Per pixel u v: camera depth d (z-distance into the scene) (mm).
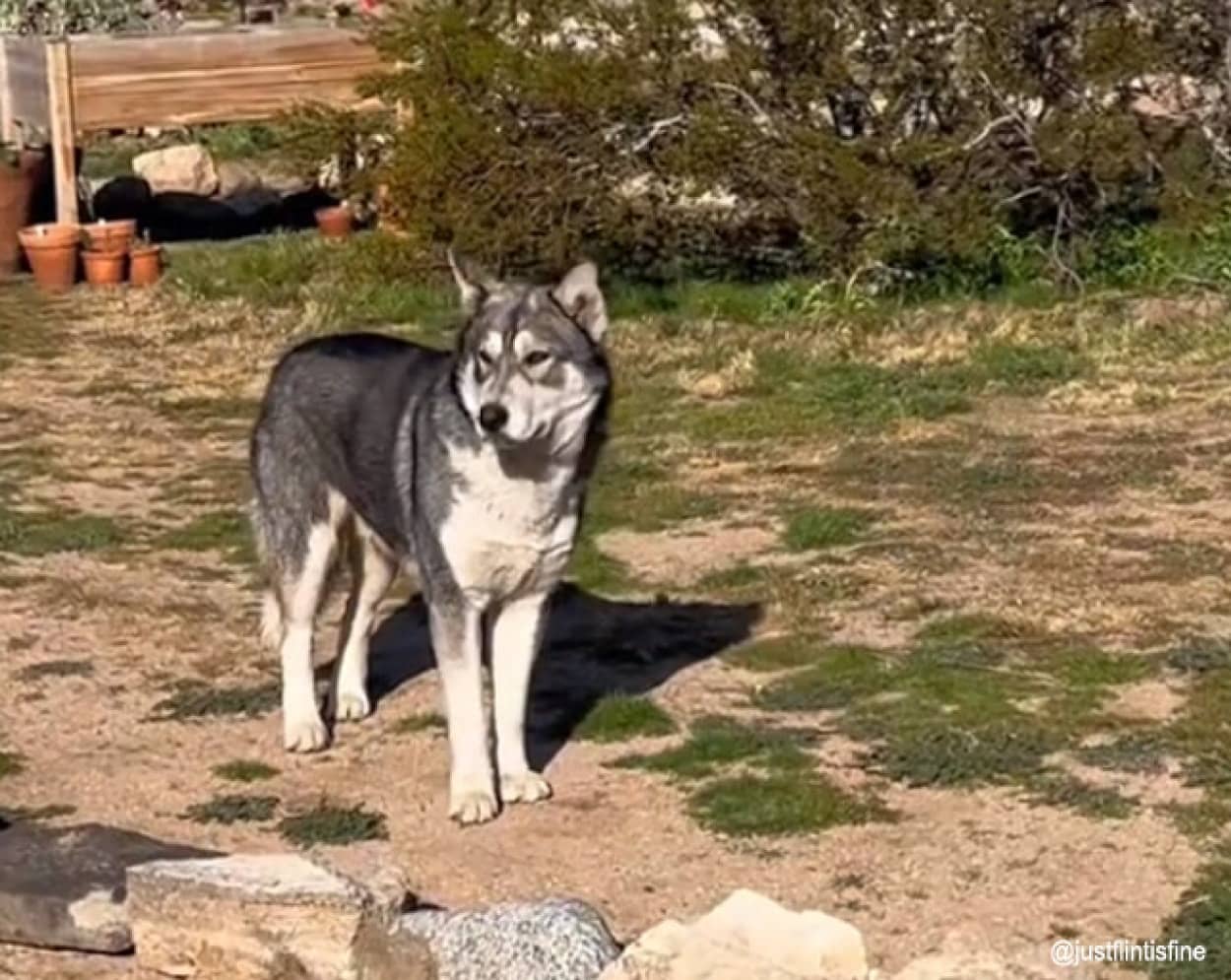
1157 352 15320
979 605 10500
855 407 14328
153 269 19312
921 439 13625
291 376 9016
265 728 9328
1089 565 11055
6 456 14086
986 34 17141
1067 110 17219
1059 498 12281
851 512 12086
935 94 17453
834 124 17766
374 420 8656
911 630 10219
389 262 18125
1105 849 7770
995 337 15805
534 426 7906
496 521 8102
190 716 9492
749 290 17578
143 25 25891
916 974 6215
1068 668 9539
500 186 17531
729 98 17328
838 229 17078
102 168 23453
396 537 8641
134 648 10445
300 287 18719
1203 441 13258
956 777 8383
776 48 17297
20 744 9172
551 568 8289
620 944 6996
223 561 11945
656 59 17266
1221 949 6941
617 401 14773
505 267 17750
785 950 6230
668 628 10414
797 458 13344
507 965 6531
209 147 24266
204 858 7129
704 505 12453
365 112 19484
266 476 9070
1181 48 17594
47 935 6980
